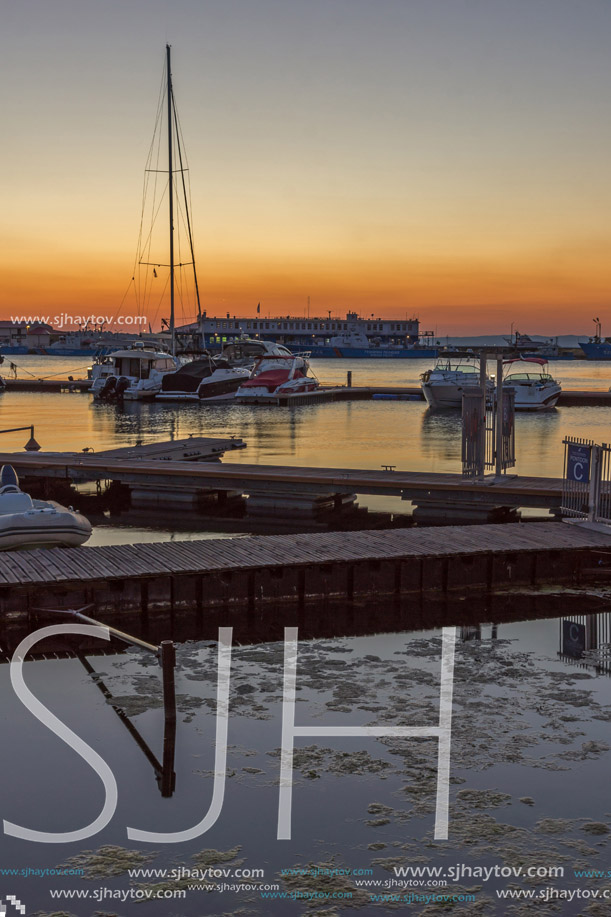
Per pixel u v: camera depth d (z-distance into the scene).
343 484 19.42
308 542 13.92
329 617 11.87
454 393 51.25
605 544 13.94
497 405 19.45
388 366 158.62
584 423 43.69
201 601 12.17
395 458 28.66
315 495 20.03
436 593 13.16
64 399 60.38
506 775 7.14
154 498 21.33
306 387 57.72
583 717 8.30
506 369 120.81
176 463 22.16
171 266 62.88
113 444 32.53
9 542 13.80
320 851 6.15
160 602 12.00
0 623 11.28
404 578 13.05
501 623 11.62
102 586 11.66
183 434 36.81
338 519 19.33
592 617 11.94
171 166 61.66
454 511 19.05
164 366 60.66
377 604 12.55
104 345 156.38
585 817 6.52
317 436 36.31
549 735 7.89
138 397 57.69
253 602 12.41
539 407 51.94
